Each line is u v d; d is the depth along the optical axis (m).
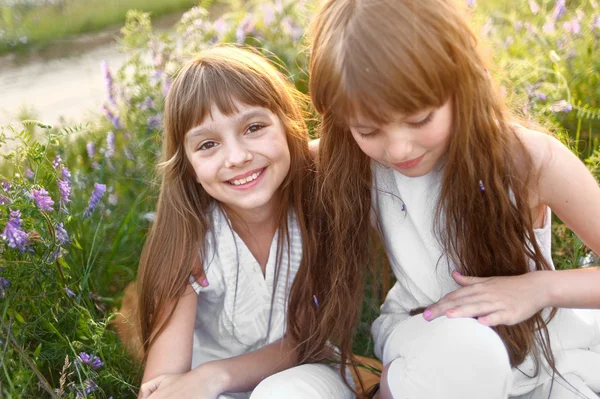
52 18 6.92
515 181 1.77
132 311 2.37
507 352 1.76
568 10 3.29
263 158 1.83
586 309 1.96
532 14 3.34
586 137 2.82
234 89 1.81
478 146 1.70
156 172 2.56
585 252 2.30
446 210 1.82
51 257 1.95
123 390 2.09
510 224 1.80
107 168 2.81
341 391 1.91
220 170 1.83
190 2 7.14
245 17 3.21
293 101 1.99
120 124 2.91
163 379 1.86
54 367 2.02
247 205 1.86
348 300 1.97
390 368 1.82
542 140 1.77
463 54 1.56
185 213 1.94
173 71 2.95
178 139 1.90
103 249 2.57
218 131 1.82
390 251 1.98
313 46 1.67
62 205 2.10
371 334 2.27
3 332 1.89
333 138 1.85
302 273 2.00
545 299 1.78
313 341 1.99
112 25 6.74
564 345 1.90
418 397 1.74
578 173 1.76
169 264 1.93
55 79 5.29
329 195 1.93
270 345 2.02
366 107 1.51
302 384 1.80
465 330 1.68
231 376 1.90
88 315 2.04
